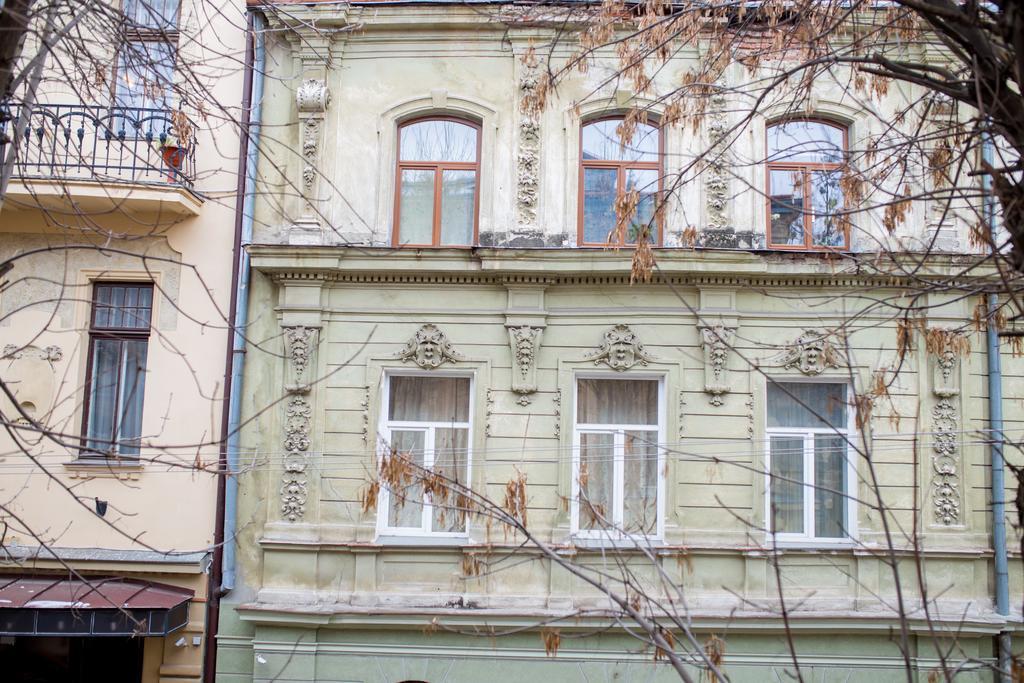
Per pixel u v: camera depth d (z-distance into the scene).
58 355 11.99
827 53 7.27
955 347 8.08
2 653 11.85
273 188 12.30
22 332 12.05
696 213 12.17
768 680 11.29
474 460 11.86
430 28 12.47
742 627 11.20
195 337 12.08
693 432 11.82
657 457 12.04
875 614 11.13
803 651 11.31
